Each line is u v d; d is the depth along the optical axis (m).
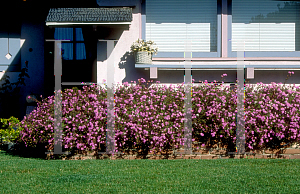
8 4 11.05
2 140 8.65
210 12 9.05
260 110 7.00
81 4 10.41
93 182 5.11
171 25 9.03
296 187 4.82
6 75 11.11
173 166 6.17
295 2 9.19
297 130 7.05
